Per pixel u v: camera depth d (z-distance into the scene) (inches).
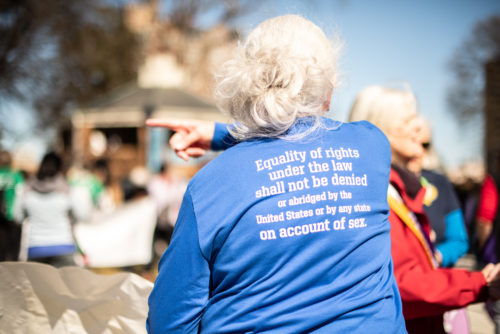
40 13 519.8
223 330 46.1
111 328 63.4
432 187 104.3
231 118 54.8
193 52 853.2
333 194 48.5
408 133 80.7
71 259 191.8
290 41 52.2
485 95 1019.3
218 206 46.9
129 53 780.0
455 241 103.6
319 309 45.8
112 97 681.0
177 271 47.3
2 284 62.8
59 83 591.2
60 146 736.3
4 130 538.6
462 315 95.9
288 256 46.4
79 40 597.0
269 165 48.3
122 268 285.0
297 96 50.1
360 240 48.6
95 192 312.7
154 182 312.7
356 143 52.6
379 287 48.9
